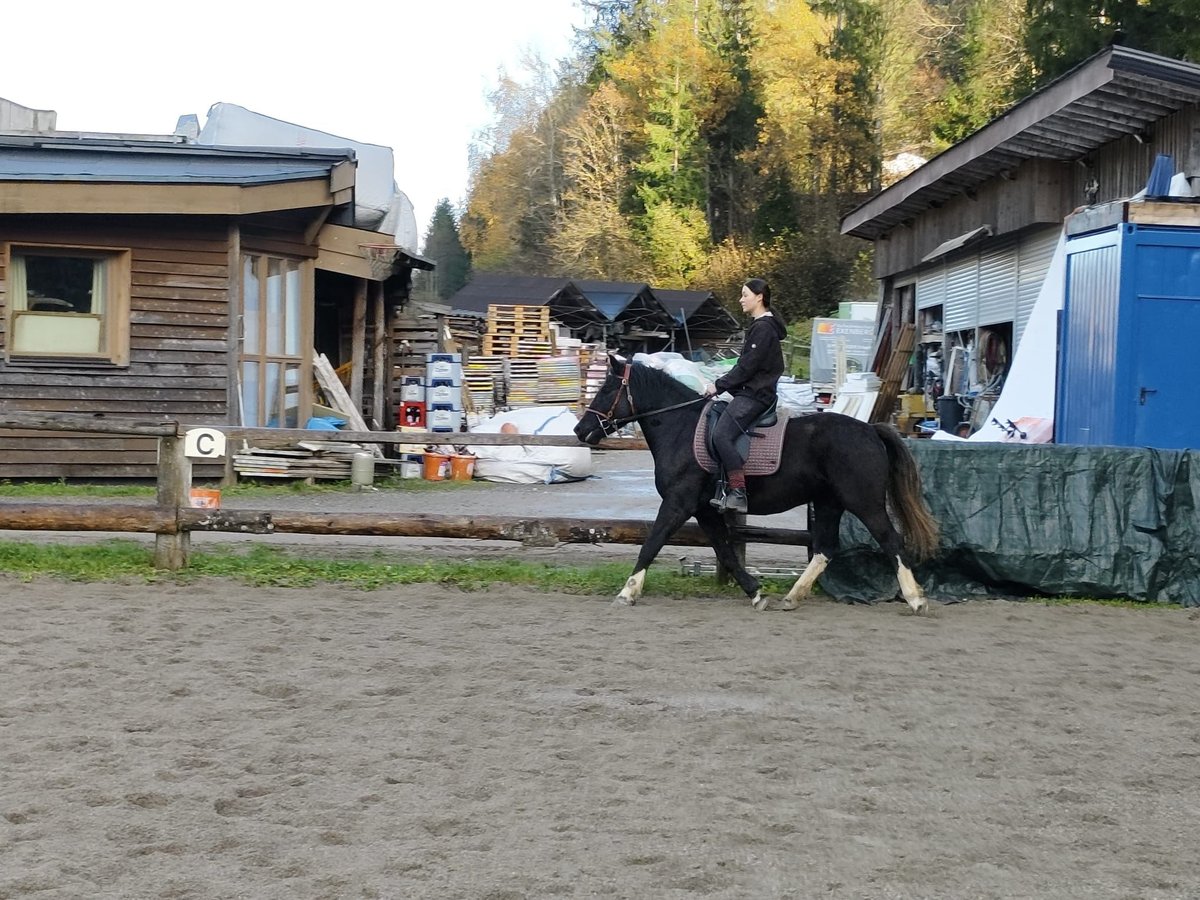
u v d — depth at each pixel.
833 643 7.85
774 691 6.63
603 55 73.25
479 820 4.65
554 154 74.00
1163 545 9.62
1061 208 18.16
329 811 4.71
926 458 9.66
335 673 6.79
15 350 15.67
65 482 15.84
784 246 60.59
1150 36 30.86
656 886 4.09
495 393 27.30
